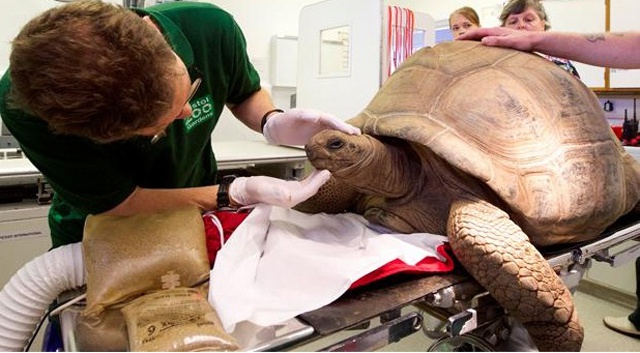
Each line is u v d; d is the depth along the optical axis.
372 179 0.82
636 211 1.12
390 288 0.65
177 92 0.54
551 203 0.79
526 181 0.80
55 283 0.65
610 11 2.49
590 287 2.47
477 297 0.74
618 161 0.99
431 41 2.25
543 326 0.71
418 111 0.88
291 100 2.99
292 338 0.51
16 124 0.59
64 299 0.67
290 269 0.62
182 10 0.86
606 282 2.35
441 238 0.77
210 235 0.71
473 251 0.69
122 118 0.48
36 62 0.44
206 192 0.78
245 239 0.67
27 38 0.45
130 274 0.59
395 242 0.72
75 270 0.65
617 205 0.92
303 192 0.73
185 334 0.49
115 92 0.45
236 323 0.52
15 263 1.63
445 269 0.71
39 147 0.61
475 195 0.83
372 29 1.98
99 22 0.46
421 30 2.17
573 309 0.70
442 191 0.87
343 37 2.79
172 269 0.62
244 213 0.77
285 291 0.60
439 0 3.55
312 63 2.33
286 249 0.65
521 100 0.89
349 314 0.56
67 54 0.44
